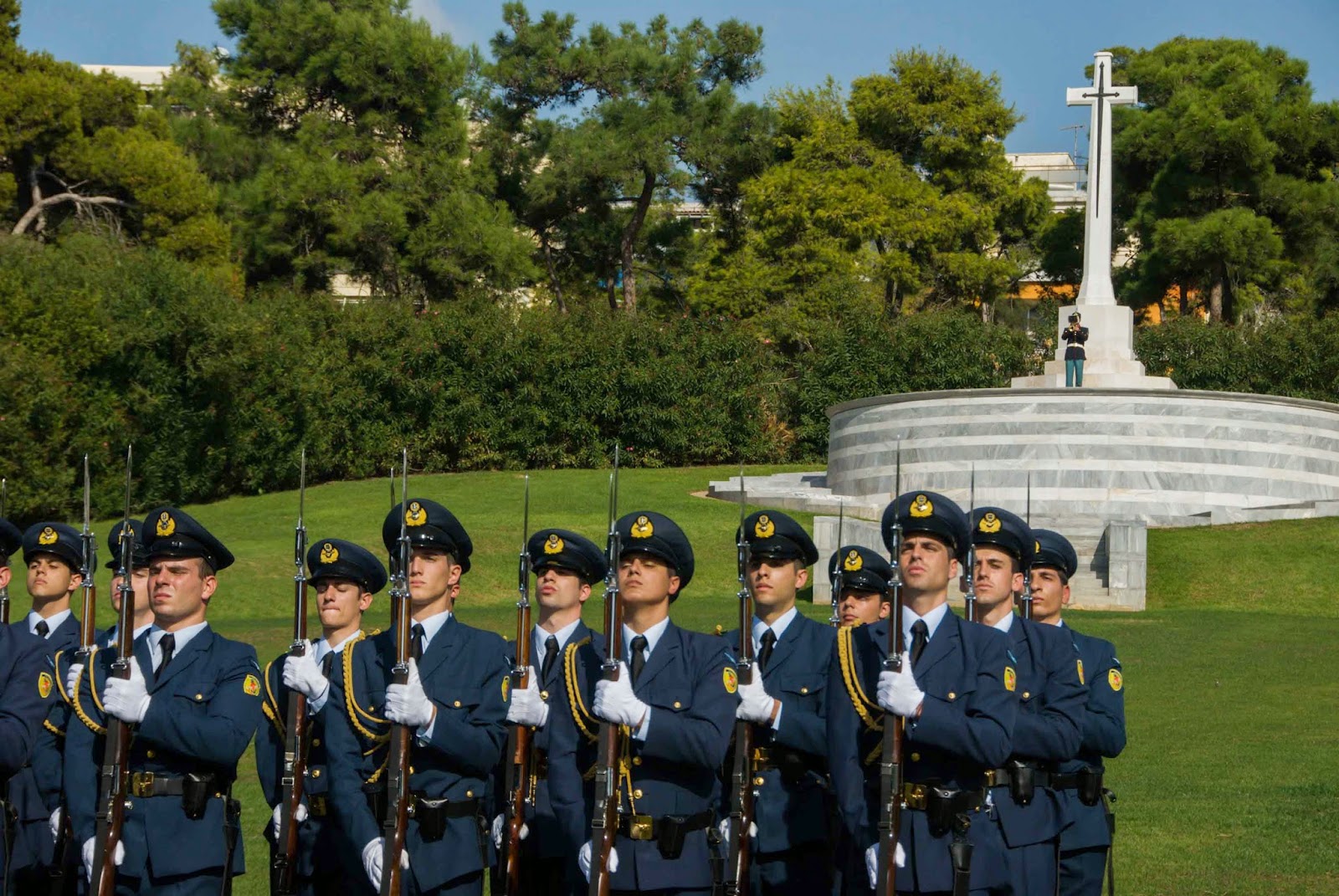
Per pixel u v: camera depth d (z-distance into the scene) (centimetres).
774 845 680
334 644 721
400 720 639
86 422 3447
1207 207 5609
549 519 3272
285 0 5494
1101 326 3722
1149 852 963
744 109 5762
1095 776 704
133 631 705
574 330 4519
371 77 5400
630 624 662
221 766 677
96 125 4962
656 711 624
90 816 673
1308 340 4544
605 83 5675
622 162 5519
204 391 3741
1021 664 679
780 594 720
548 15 5659
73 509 3453
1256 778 1198
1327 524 2988
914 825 614
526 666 679
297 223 5272
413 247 5312
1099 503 3275
